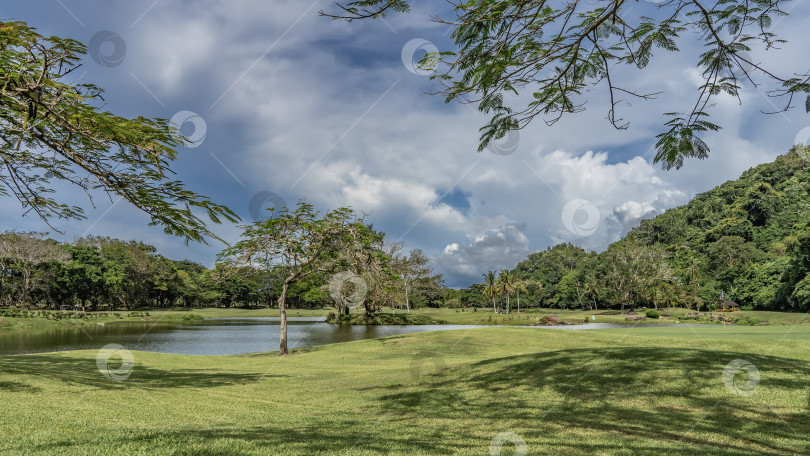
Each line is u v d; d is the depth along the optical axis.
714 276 97.12
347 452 6.00
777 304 77.38
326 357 20.59
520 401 9.74
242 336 38.16
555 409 8.98
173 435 6.42
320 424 8.17
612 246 136.62
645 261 93.62
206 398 10.65
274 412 9.34
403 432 7.48
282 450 5.93
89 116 4.18
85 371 13.51
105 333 41.28
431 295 66.00
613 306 111.00
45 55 4.14
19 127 4.71
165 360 18.45
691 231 123.62
